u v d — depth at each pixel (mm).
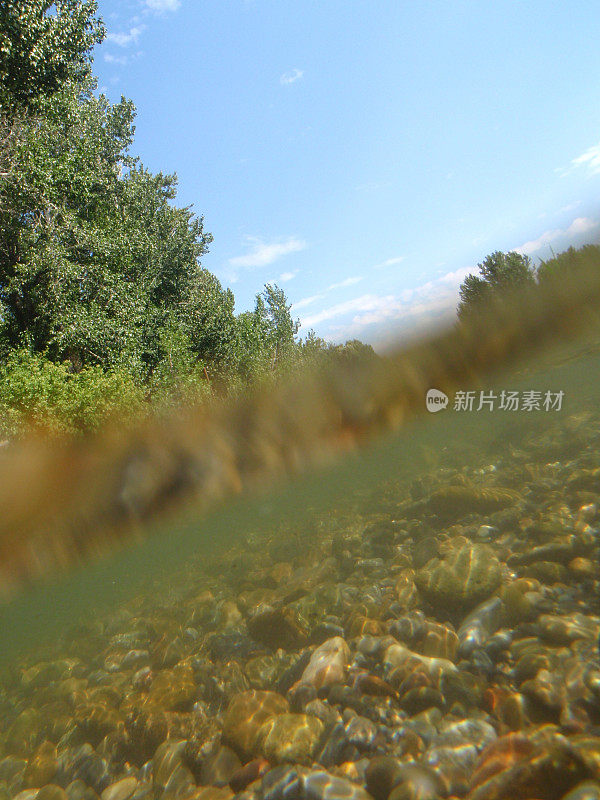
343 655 2266
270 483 6582
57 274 12859
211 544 4766
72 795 1938
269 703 2104
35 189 12758
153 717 2209
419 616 2480
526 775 1420
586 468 3852
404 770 1557
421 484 4691
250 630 2836
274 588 3369
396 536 3635
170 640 2992
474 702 1833
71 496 6648
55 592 4402
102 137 18750
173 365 14773
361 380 10219
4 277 13023
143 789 1866
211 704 2273
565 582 2432
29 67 14695
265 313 20562
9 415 9086
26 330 12906
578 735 1543
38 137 13852
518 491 3771
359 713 1898
